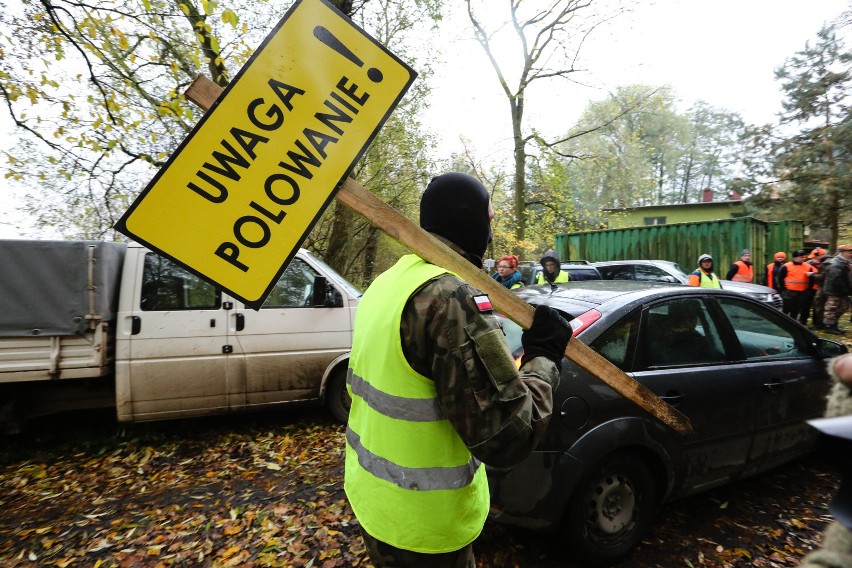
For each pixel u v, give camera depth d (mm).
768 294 8656
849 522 697
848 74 18297
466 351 1058
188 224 1139
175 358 4047
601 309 2709
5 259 3664
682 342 2832
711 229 11977
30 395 4004
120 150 6188
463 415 1054
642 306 2764
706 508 3104
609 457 2455
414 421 1150
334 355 4492
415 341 1120
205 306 4199
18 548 2793
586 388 2410
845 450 723
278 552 2707
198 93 1166
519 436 1043
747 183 19828
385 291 1270
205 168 1150
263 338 4285
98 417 4738
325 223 11297
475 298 1114
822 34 18875
